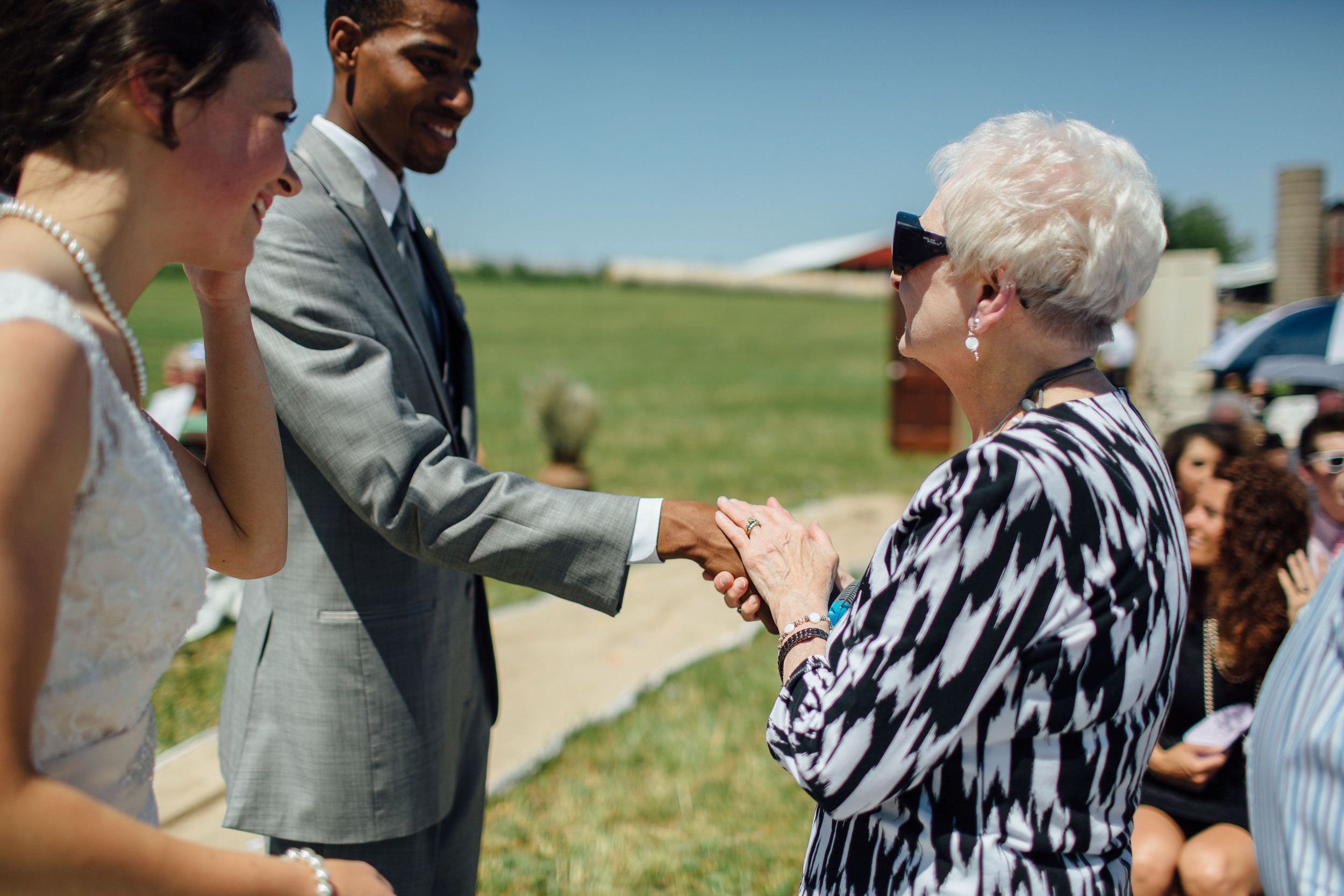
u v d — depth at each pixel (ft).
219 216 3.39
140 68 3.04
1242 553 7.92
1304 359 19.53
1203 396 22.21
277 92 3.45
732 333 108.58
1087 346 4.31
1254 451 8.57
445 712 6.28
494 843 10.58
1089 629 3.70
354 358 5.54
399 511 5.49
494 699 7.27
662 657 16.62
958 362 4.53
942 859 3.86
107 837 2.60
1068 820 3.83
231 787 5.95
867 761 3.81
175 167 3.22
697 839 10.75
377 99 6.27
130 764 3.42
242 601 6.41
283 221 5.66
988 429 4.57
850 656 3.97
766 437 41.29
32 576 2.57
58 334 2.73
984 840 3.83
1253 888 7.72
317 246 5.65
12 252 2.92
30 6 2.98
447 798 6.37
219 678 15.15
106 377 2.89
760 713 13.98
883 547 4.15
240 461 4.43
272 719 5.91
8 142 3.09
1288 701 3.75
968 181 4.21
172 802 11.00
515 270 189.57
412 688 6.03
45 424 2.62
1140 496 3.89
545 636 17.63
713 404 52.54
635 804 11.51
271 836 6.05
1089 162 4.10
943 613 3.71
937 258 4.38
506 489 5.58
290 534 5.90
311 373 5.47
